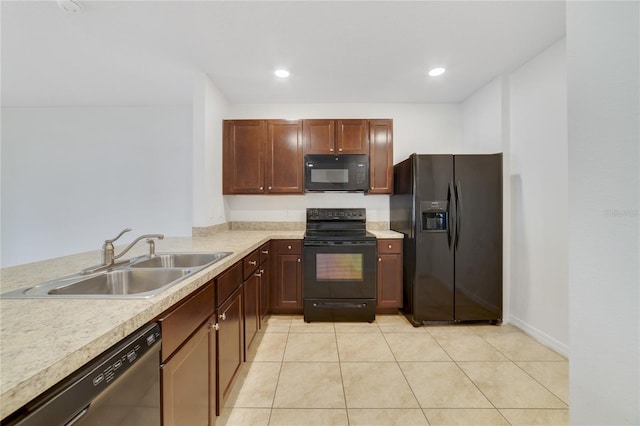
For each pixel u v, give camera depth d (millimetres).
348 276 2602
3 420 447
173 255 1652
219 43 1942
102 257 1342
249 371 1792
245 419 1392
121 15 1638
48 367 494
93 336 601
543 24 1762
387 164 2912
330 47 1998
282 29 1785
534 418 1398
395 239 2689
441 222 2490
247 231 3012
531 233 2250
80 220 3209
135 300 829
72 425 533
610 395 618
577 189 692
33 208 3201
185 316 1007
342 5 1571
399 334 2322
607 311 623
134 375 719
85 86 2652
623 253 590
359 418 1398
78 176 3207
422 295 2447
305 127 2869
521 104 2322
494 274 2439
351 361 1908
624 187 587
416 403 1504
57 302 814
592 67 654
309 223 3102
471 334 2309
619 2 596
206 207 2430
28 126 3184
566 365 1851
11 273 1180
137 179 3215
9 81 2547
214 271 1225
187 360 1018
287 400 1527
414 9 1605
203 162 2391
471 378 1715
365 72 2387
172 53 2068
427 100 3061
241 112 3131
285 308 2703
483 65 2291
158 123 3205
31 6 1555
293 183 2869
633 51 567
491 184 2416
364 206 3207
